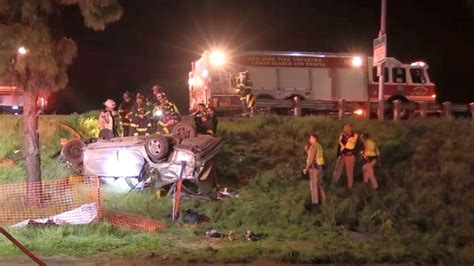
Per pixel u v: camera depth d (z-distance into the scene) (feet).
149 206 48.39
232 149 62.54
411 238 45.34
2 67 47.47
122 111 60.44
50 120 69.62
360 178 57.52
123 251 36.96
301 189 54.24
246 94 79.00
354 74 94.73
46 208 47.24
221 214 47.83
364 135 55.36
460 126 72.54
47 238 38.52
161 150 50.85
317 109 83.05
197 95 95.40
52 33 48.75
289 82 92.73
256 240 42.39
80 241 38.58
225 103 89.45
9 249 36.11
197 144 51.47
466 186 57.41
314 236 44.75
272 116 73.10
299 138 68.08
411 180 57.88
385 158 62.23
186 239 41.65
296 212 48.98
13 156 62.08
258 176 57.77
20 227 40.81
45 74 48.67
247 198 52.37
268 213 48.91
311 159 50.93
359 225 48.44
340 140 55.42
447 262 38.58
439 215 50.85
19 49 46.78
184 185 53.11
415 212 51.29
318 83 93.56
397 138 67.82
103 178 52.85
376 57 78.48
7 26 46.16
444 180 58.29
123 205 48.19
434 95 96.63
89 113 73.15
